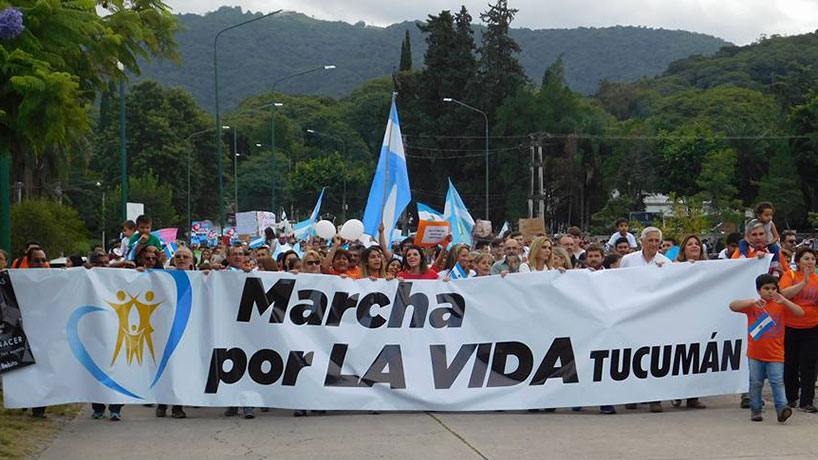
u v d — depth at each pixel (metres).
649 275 10.36
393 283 10.27
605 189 77.06
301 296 10.13
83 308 9.90
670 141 77.38
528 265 11.67
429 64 76.38
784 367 10.53
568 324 10.22
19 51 9.30
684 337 10.36
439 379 10.16
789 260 13.23
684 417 9.92
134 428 9.59
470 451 8.26
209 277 10.06
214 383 9.98
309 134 132.50
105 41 10.80
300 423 9.75
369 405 10.09
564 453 8.14
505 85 75.75
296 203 100.19
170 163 85.06
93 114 11.77
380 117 99.50
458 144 74.94
